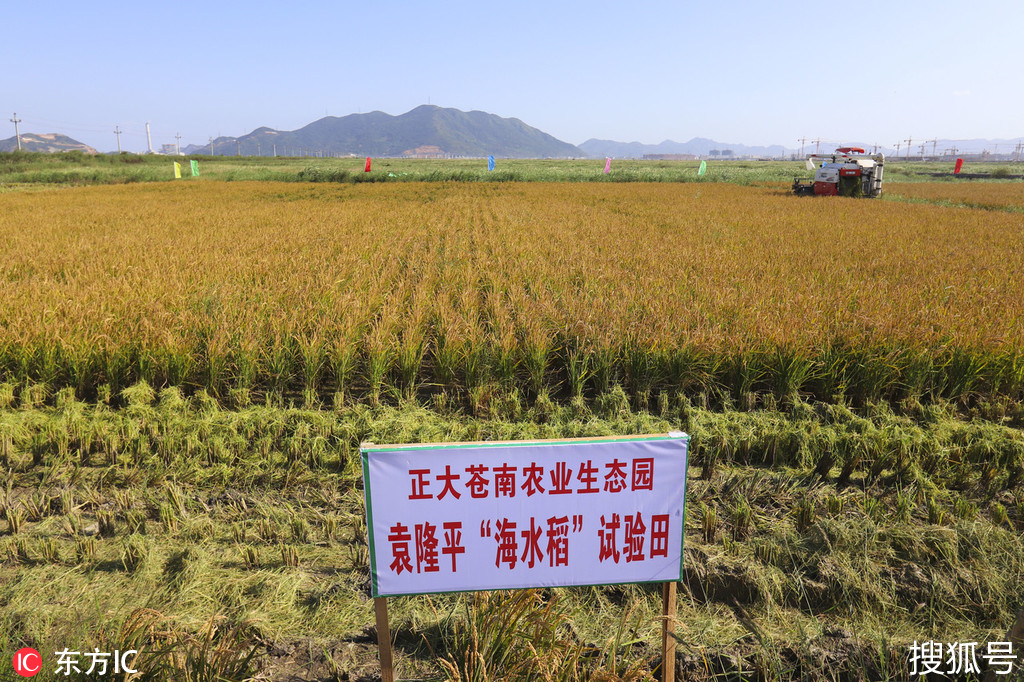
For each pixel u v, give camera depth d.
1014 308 7.47
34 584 3.40
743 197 32.56
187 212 23.72
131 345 6.44
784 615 3.32
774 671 3.02
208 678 2.65
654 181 52.59
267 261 11.09
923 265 11.10
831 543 3.73
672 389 6.29
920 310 7.35
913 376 6.05
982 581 3.44
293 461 4.75
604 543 2.43
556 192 36.81
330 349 6.61
